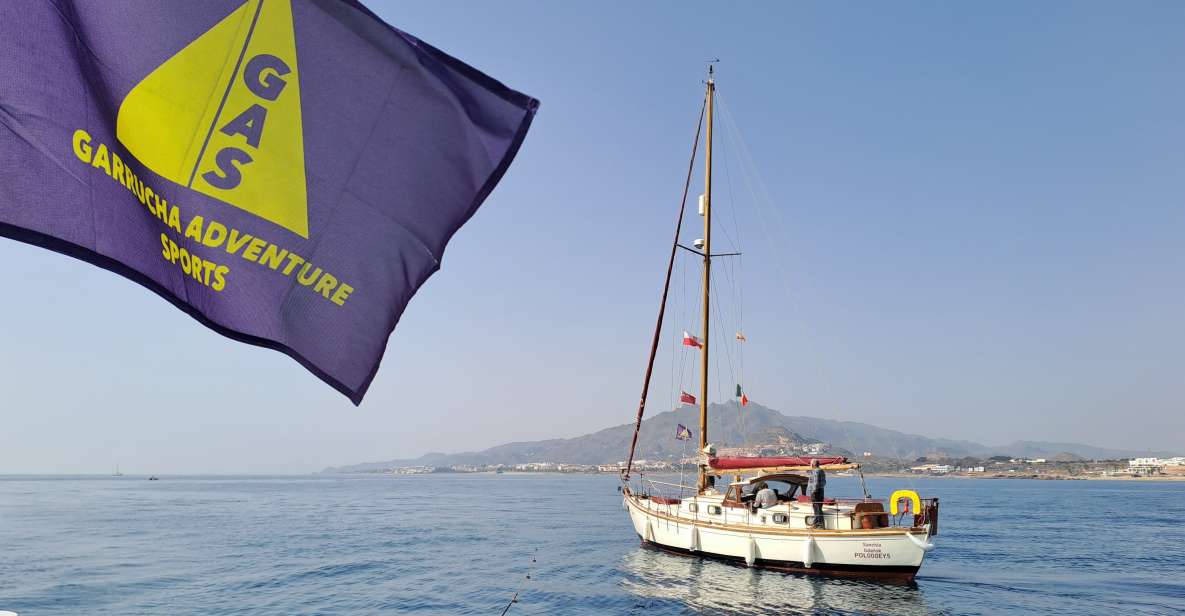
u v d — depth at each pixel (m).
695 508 34.69
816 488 30.16
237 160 4.36
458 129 4.93
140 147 4.11
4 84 3.84
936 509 28.47
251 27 4.39
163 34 4.18
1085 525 66.00
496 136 5.03
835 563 29.62
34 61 3.91
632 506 40.12
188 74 4.23
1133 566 39.06
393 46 4.74
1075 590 31.83
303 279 4.56
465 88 4.96
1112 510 89.69
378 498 126.12
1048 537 54.50
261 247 4.43
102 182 3.99
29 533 54.72
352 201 4.68
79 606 27.25
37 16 3.94
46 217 3.81
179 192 4.21
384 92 4.75
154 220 4.11
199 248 4.27
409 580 33.09
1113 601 29.58
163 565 37.53
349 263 4.68
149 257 4.07
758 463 32.31
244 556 41.28
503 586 31.53
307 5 4.54
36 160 3.84
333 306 4.64
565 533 56.84
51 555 41.38
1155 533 57.97
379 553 43.00
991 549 46.41
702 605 27.14
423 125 4.85
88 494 138.88
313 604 27.73
